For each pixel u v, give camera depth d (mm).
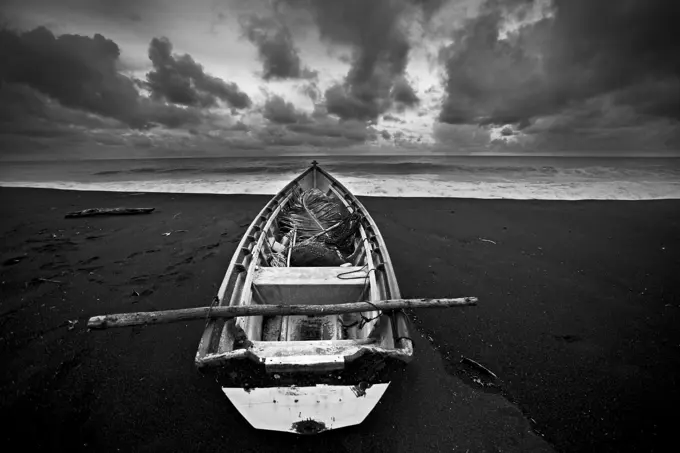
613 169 20000
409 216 8641
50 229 7426
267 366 2043
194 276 5168
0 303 4340
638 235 6961
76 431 2574
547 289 4770
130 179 16547
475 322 3996
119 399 2871
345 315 3459
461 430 2594
